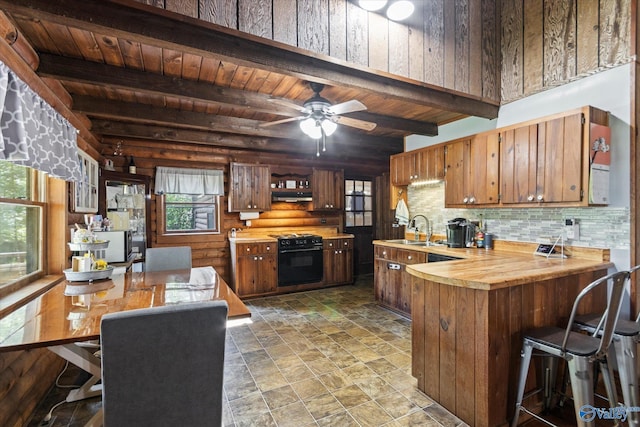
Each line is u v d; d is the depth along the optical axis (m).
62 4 1.62
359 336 3.30
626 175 2.46
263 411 2.10
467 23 3.01
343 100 3.40
